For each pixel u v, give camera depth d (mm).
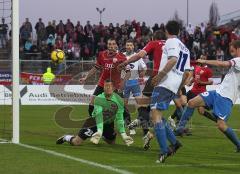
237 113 31172
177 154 13336
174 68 11797
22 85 35312
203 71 19781
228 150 14406
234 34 49156
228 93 12891
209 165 11523
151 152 13719
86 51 45562
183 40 48219
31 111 29844
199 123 24219
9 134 17766
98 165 11141
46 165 11000
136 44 46281
